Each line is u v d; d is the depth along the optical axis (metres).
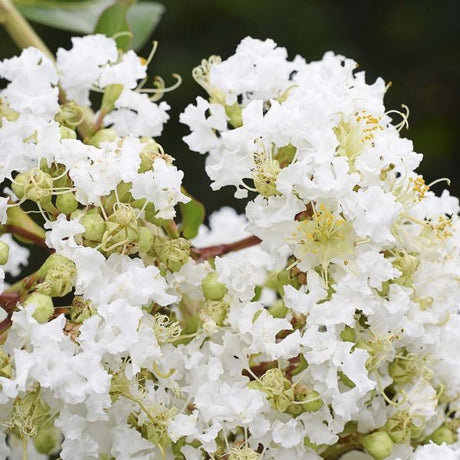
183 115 0.70
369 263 0.67
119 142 0.67
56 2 0.79
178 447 0.68
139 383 0.67
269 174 0.67
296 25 1.20
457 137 1.19
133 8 0.79
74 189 0.66
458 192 1.18
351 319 0.67
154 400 0.67
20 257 0.78
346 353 0.67
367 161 0.67
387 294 0.68
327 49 1.19
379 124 0.69
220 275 0.68
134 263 0.67
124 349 0.65
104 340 0.65
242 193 0.67
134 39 0.79
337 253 0.67
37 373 0.64
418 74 1.20
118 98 0.71
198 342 0.68
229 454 0.67
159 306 0.68
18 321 0.65
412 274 0.69
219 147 0.70
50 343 0.65
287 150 0.68
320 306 0.67
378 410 0.69
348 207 0.67
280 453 0.67
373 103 0.69
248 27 1.20
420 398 0.69
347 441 0.69
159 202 0.67
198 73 0.71
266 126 0.67
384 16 1.21
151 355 0.66
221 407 0.67
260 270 0.73
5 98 0.70
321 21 1.20
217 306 0.68
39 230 0.70
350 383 0.67
